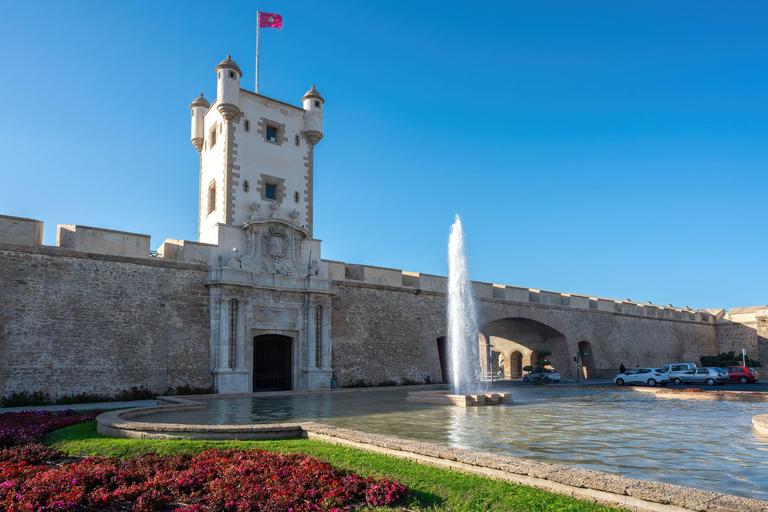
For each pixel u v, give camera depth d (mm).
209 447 10336
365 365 33656
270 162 32938
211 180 33250
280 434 11594
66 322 23719
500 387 33750
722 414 16734
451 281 29469
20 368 22344
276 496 6930
